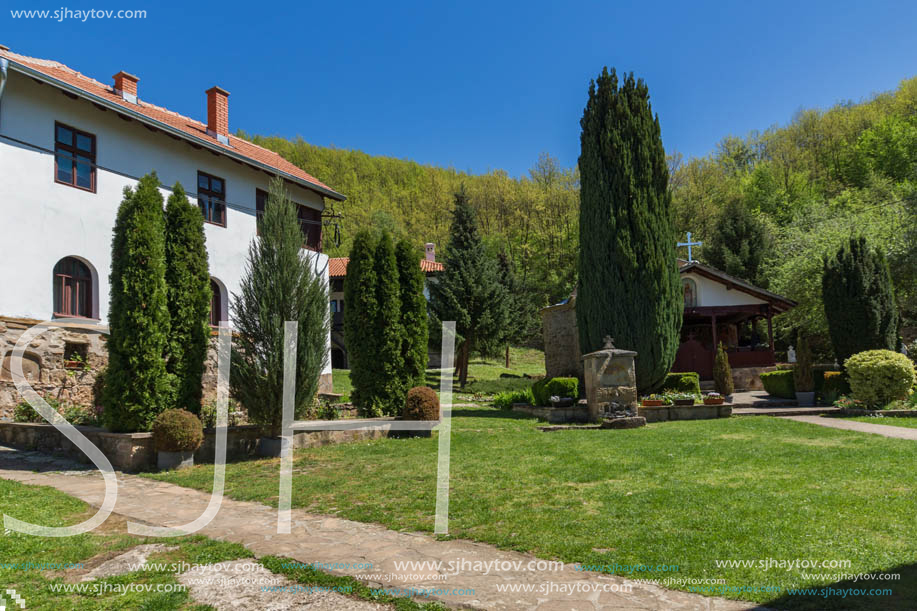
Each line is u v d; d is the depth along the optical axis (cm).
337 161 7069
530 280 5150
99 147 1373
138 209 941
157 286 944
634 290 1418
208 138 1711
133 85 1611
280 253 1038
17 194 1176
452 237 2998
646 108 1493
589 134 1515
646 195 1450
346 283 1309
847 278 1603
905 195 2547
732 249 3659
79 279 1306
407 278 1316
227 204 1711
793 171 4544
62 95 1295
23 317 1162
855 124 4481
